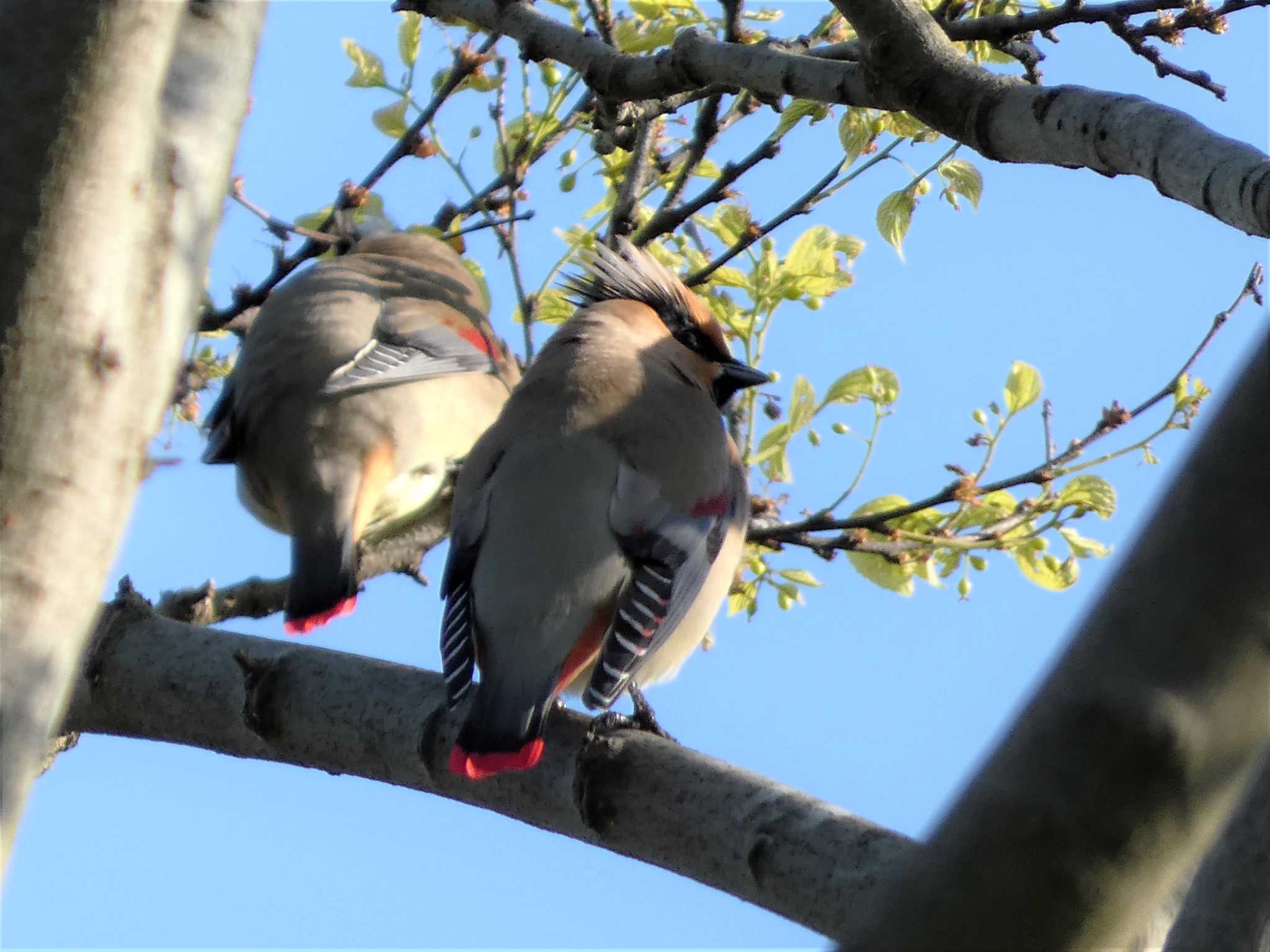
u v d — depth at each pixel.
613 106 7.61
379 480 10.12
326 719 6.12
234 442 10.27
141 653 6.34
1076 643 2.58
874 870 4.90
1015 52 7.02
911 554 9.38
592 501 7.61
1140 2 6.61
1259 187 4.73
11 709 3.57
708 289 9.93
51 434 3.69
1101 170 5.45
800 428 9.59
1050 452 9.40
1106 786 2.50
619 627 7.26
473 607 7.41
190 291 3.89
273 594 9.66
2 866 3.52
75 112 3.75
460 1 8.16
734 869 5.24
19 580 3.63
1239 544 2.51
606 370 8.32
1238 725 2.49
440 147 9.99
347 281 10.80
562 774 5.70
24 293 3.70
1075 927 2.50
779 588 9.49
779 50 6.78
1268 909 3.77
